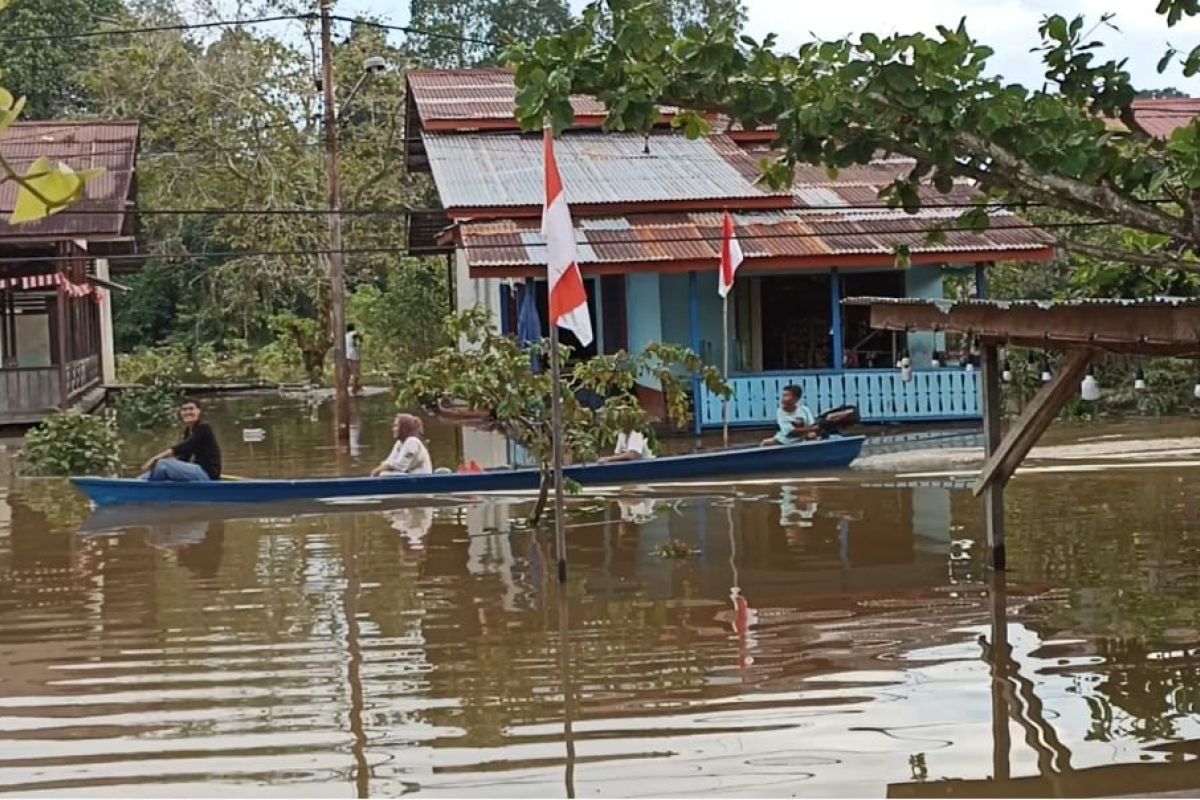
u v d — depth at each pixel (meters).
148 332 43.56
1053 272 23.45
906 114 6.19
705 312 20.59
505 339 11.67
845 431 18.81
